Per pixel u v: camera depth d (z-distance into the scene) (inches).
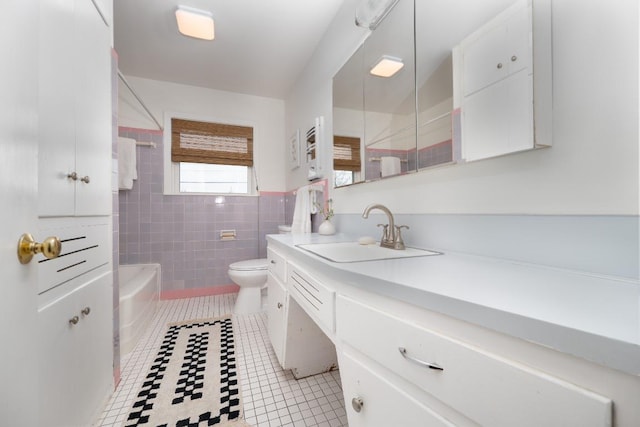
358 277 26.9
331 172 78.5
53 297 33.6
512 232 31.9
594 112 24.8
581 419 13.2
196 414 45.9
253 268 92.0
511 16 30.8
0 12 18.6
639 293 19.6
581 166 25.7
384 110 54.1
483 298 18.3
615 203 23.5
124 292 71.8
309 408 47.5
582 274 25.4
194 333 78.1
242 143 122.6
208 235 117.6
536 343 14.7
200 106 116.3
